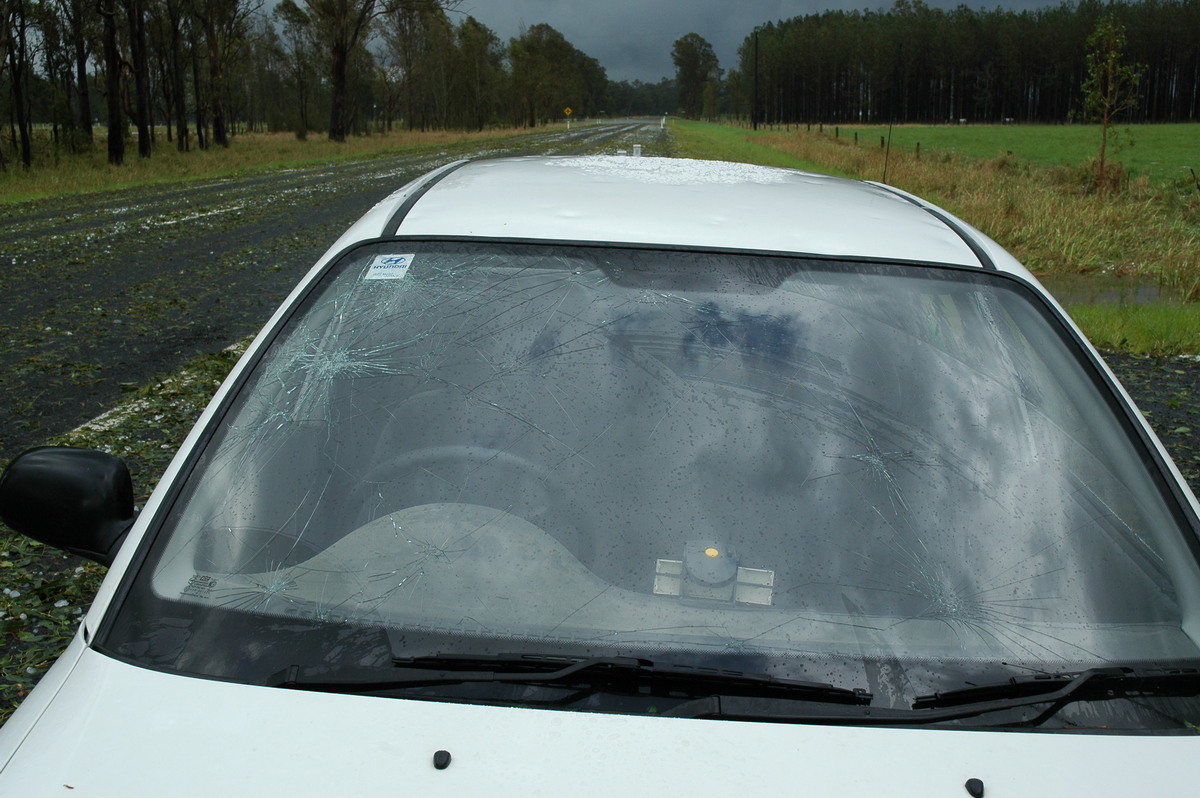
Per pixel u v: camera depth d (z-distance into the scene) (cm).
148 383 695
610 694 144
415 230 221
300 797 125
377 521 172
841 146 4675
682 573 165
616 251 212
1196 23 11825
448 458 180
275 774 128
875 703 145
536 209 228
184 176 3194
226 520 171
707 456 180
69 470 177
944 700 146
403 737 133
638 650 153
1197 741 140
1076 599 164
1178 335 950
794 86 15600
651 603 160
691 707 142
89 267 1229
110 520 178
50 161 3547
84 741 133
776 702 144
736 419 186
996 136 7025
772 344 197
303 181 2844
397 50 8362
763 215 229
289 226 1684
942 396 192
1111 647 157
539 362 194
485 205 231
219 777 128
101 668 146
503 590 162
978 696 147
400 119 13088
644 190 246
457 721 136
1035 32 12519
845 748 135
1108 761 136
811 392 190
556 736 134
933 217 247
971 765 133
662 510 173
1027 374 197
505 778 128
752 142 5622
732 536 170
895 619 159
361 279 211
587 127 12675
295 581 163
